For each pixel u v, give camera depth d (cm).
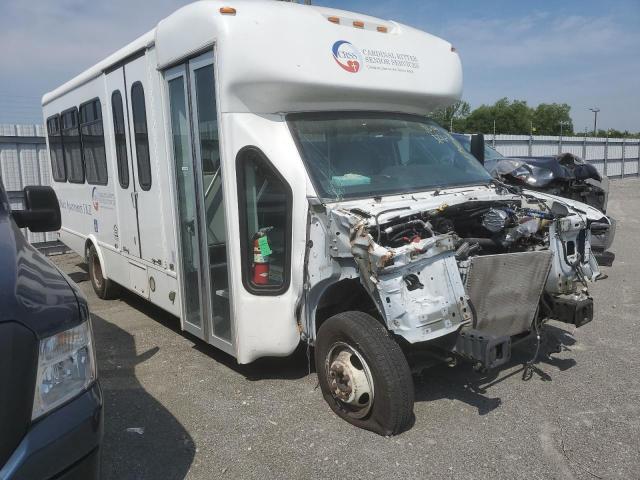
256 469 349
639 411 407
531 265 411
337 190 415
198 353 546
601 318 616
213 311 481
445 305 357
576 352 518
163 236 548
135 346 575
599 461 346
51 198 397
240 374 490
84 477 242
